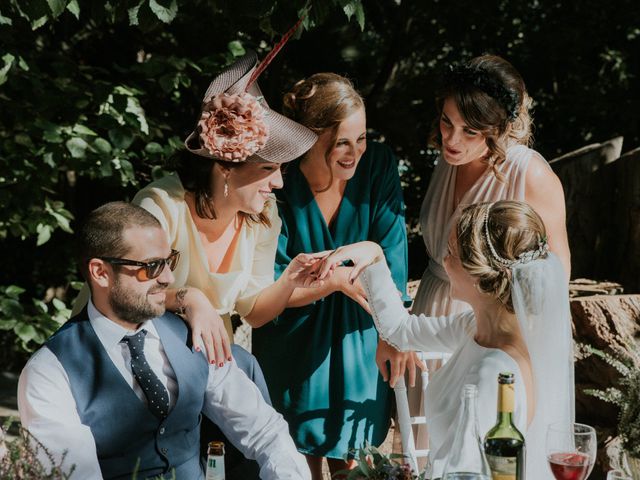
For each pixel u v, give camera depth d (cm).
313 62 871
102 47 795
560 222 341
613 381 414
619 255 559
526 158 340
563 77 871
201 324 289
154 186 312
